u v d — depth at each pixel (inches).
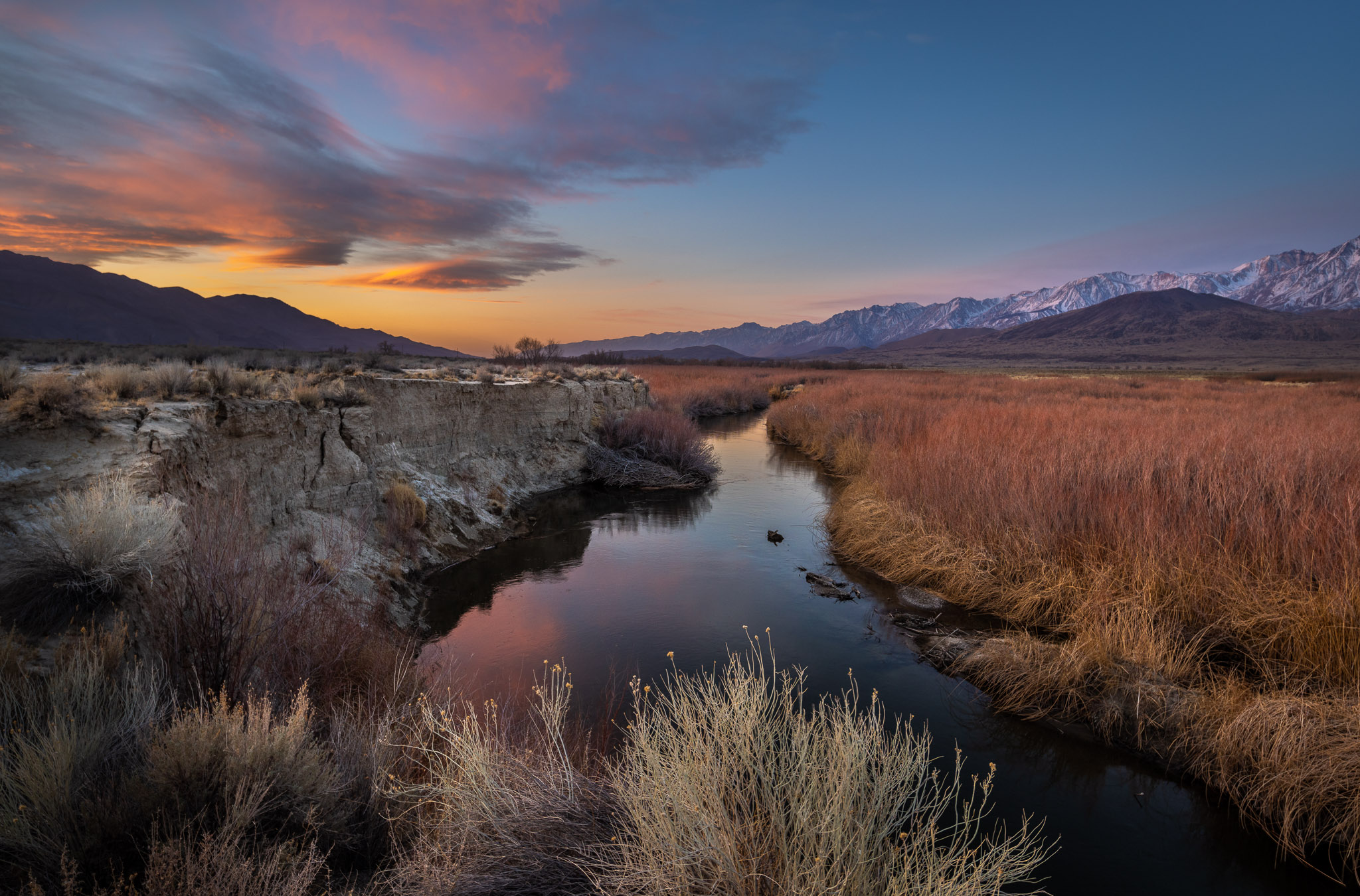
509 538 503.5
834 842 107.3
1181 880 165.5
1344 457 380.8
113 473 213.2
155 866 96.0
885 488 496.7
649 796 117.7
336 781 132.9
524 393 685.3
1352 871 169.3
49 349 690.8
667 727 138.6
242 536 208.2
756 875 105.0
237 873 94.5
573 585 395.2
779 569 426.6
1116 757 221.9
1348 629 231.8
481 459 591.8
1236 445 428.5
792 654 298.0
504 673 269.6
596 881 108.6
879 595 379.2
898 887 111.0
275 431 331.0
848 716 140.2
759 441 1083.9
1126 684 243.4
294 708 154.1
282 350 922.1
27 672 142.3
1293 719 199.0
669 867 108.1
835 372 3602.4
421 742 162.7
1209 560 298.0
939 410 872.3
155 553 182.7
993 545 372.2
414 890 110.5
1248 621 264.2
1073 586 316.5
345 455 392.8
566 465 717.9
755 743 139.9
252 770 119.0
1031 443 482.3
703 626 331.0
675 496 659.4
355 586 315.3
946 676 280.4
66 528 171.8
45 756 109.9
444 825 128.0
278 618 189.2
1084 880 164.4
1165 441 450.6
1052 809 193.5
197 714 125.3
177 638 163.6
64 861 92.8
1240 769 201.6
